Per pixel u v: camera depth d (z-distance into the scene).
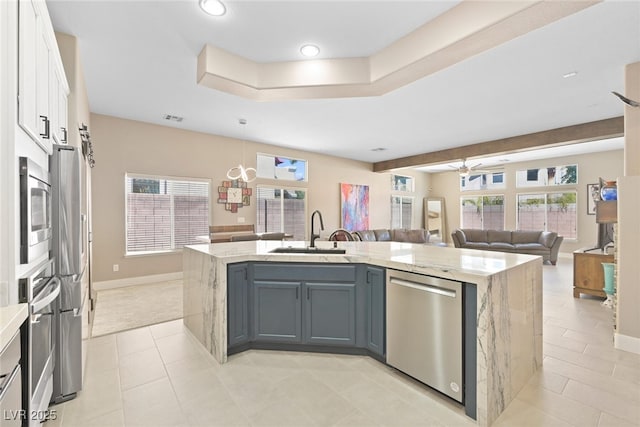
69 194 1.92
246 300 2.56
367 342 2.45
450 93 3.67
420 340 2.03
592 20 2.26
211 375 2.21
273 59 2.99
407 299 2.12
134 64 3.07
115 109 4.39
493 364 1.74
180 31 2.54
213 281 2.50
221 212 5.86
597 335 2.95
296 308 2.54
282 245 3.21
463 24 2.19
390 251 2.73
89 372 2.25
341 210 7.98
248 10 2.29
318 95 3.23
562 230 7.84
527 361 2.13
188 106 4.24
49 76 1.83
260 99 3.34
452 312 1.85
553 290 4.69
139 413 1.80
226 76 2.84
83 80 3.29
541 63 2.93
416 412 1.81
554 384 2.09
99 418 1.76
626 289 2.61
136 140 4.91
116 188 4.75
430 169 10.04
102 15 2.33
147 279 5.04
